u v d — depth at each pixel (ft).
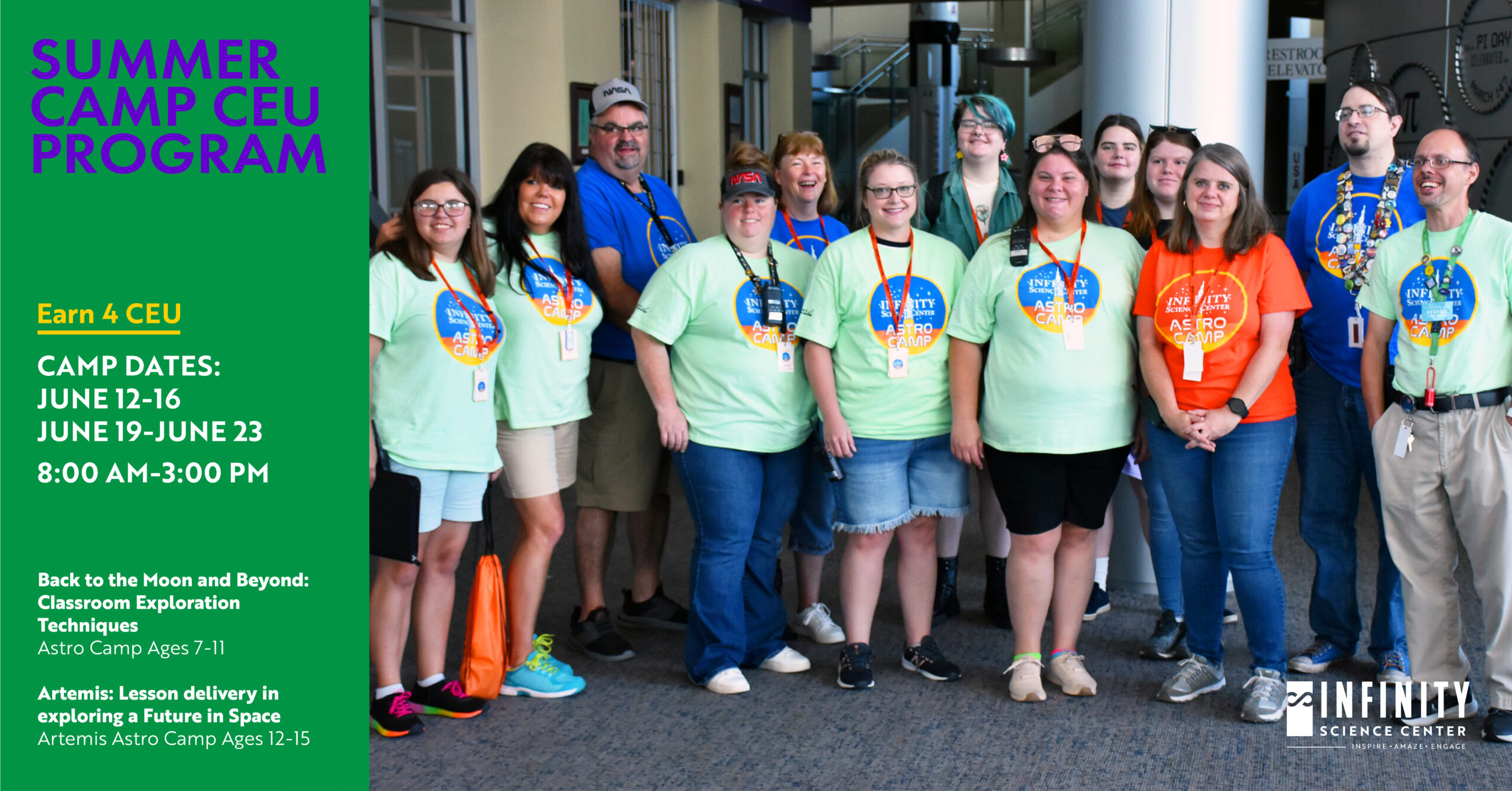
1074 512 10.96
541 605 14.23
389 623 10.28
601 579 12.67
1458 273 9.46
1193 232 10.23
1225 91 14.28
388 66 27.07
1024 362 10.59
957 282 11.19
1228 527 10.32
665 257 12.73
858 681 11.36
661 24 37.04
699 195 39.01
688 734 10.38
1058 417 10.53
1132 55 14.40
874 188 10.83
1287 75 35.53
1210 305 10.04
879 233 11.01
